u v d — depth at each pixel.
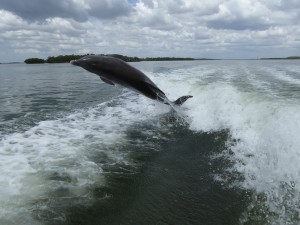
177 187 4.96
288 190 4.50
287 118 6.10
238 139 6.89
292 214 4.04
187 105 9.99
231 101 8.77
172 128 8.15
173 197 4.65
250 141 6.53
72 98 13.25
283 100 7.82
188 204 4.46
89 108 10.83
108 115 9.67
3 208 4.15
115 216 4.16
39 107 11.17
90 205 4.37
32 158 5.88
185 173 5.47
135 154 6.32
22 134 7.53
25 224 3.86
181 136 7.49
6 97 13.89
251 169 5.38
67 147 6.55
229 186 4.93
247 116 7.47
